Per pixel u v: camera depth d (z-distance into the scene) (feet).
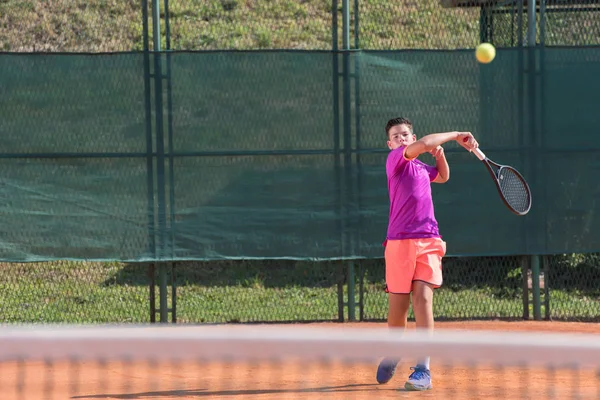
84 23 131.34
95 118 86.17
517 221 88.74
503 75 88.84
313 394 56.54
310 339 31.94
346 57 87.71
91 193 86.22
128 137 86.33
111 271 110.22
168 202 86.63
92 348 32.24
